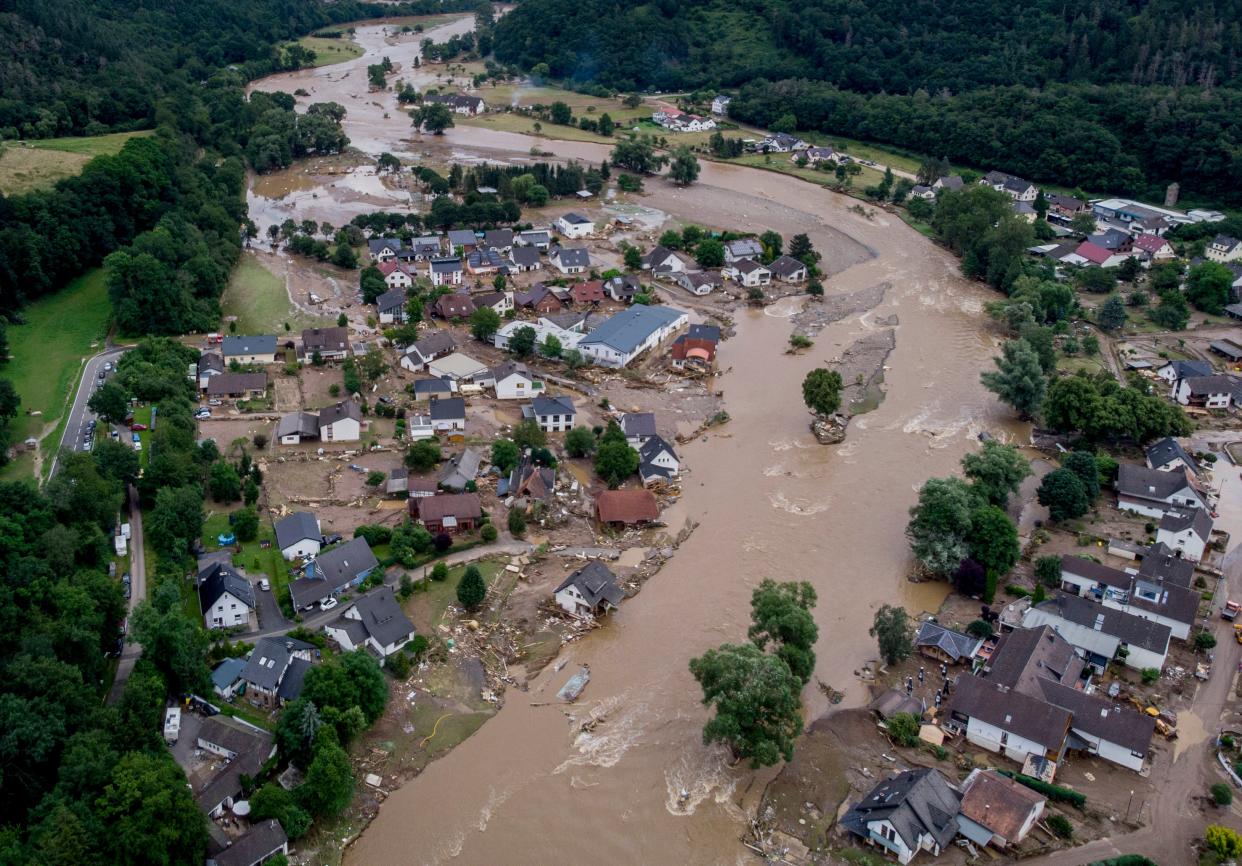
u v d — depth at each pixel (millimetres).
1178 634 89938
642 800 73562
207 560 96250
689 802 73375
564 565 100812
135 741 69312
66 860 59000
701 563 102125
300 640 85500
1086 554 102562
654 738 79375
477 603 92125
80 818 61562
